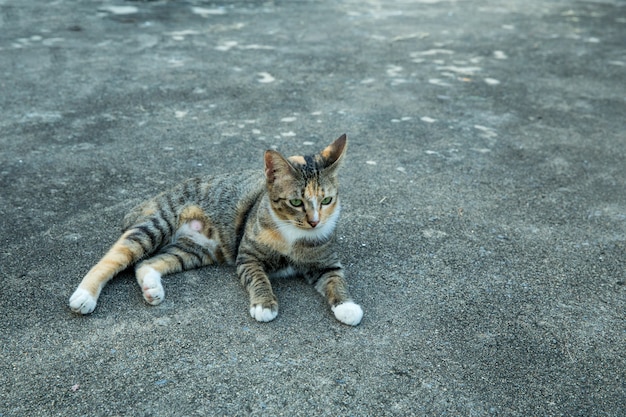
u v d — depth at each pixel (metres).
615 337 1.03
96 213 1.27
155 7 2.75
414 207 1.34
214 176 1.20
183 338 0.99
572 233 1.28
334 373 0.94
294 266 1.12
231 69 2.03
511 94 1.93
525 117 1.78
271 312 1.02
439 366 0.96
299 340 1.00
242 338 0.99
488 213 1.34
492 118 1.76
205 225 1.16
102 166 1.44
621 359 0.99
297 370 0.94
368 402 0.91
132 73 1.94
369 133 1.65
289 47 2.28
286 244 1.10
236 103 1.78
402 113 1.77
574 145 1.64
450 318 1.05
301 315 1.04
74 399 0.89
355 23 2.66
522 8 3.09
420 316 1.05
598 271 1.18
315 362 0.96
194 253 1.15
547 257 1.21
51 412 0.87
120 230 1.22
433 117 1.75
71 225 1.23
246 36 2.39
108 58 2.07
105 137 1.56
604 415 0.91
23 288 1.06
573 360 0.99
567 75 2.12
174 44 2.25
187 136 1.59
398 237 1.24
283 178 1.06
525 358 0.99
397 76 2.04
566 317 1.07
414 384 0.93
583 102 1.89
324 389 0.92
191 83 1.89
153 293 1.04
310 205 1.06
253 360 0.96
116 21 2.51
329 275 1.10
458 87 1.96
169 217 1.15
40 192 1.32
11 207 1.27
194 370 0.94
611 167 1.54
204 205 1.16
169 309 1.04
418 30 2.59
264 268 1.12
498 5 3.14
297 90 1.88
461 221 1.31
